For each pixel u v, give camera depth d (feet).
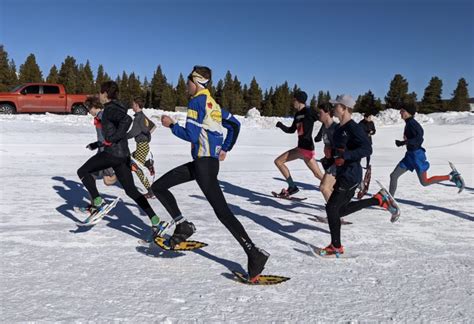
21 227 18.75
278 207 24.97
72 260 14.88
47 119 79.15
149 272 14.01
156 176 35.29
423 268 15.16
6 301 11.50
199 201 25.55
